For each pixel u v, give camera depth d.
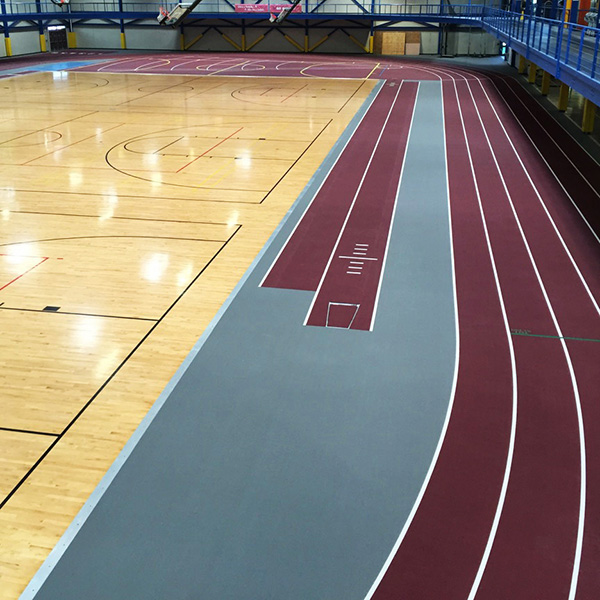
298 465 4.80
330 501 4.46
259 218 10.02
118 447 4.99
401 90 23.38
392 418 5.32
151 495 4.51
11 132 16.27
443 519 4.31
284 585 3.83
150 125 17.19
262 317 6.94
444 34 36.97
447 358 6.16
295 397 5.59
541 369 5.98
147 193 11.34
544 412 5.38
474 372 5.94
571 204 10.76
